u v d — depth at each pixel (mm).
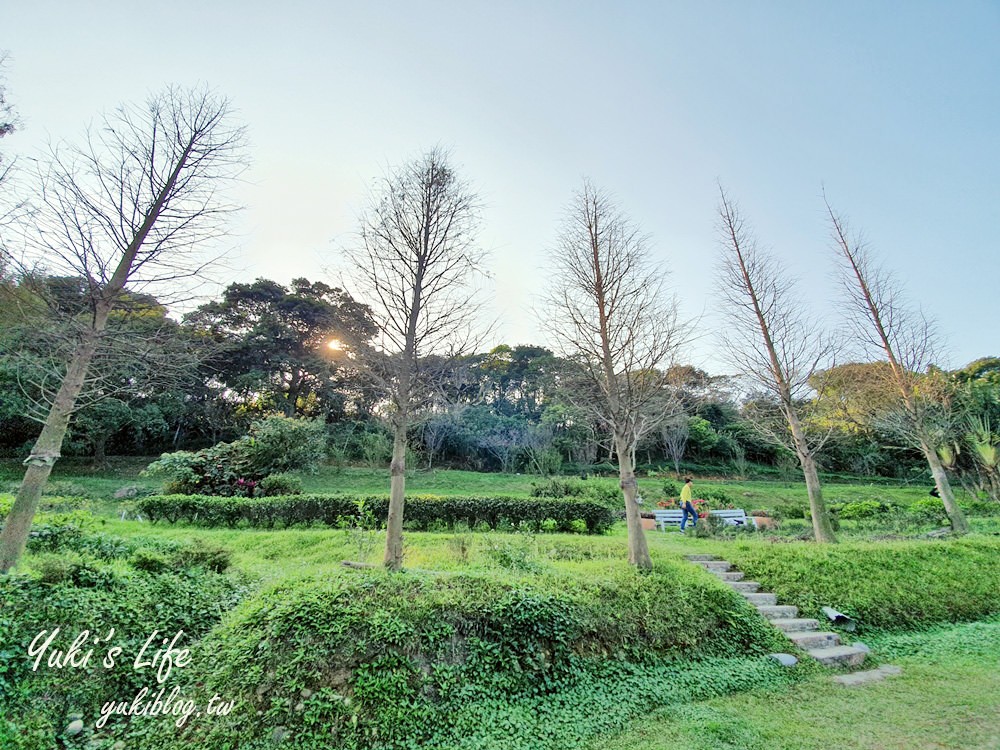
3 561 4902
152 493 17234
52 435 5418
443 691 4266
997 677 5281
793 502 22547
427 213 7188
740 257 12922
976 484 17906
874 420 15055
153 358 6203
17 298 5648
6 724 3650
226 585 5934
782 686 5086
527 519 11742
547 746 3879
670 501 19266
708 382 9422
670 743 3850
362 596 4941
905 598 7363
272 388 28312
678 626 5711
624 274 8289
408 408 6543
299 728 3771
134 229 6266
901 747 3732
